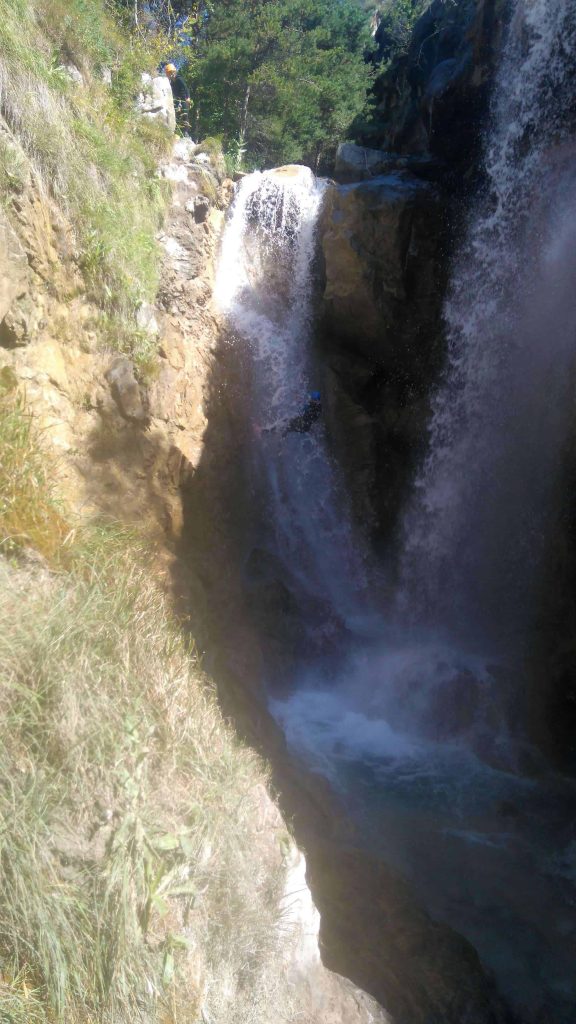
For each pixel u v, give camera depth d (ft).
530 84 31.19
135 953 7.24
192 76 64.13
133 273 24.53
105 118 27.20
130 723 9.41
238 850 9.45
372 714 25.54
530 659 26.04
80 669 9.45
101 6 32.07
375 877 13.91
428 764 22.56
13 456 12.61
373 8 96.78
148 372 23.91
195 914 8.36
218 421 30.76
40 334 19.17
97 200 23.18
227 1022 7.91
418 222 35.24
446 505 34.83
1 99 19.38
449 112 35.81
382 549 36.68
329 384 37.52
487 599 31.45
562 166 29.53
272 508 33.91
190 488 23.75
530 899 16.48
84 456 19.06
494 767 22.61
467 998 11.39
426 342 36.99
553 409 28.89
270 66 71.46
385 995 10.72
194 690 11.91
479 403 33.94
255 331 35.99
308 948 10.31
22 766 7.78
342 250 36.06
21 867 6.78
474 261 34.30
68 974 6.64
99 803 8.18
